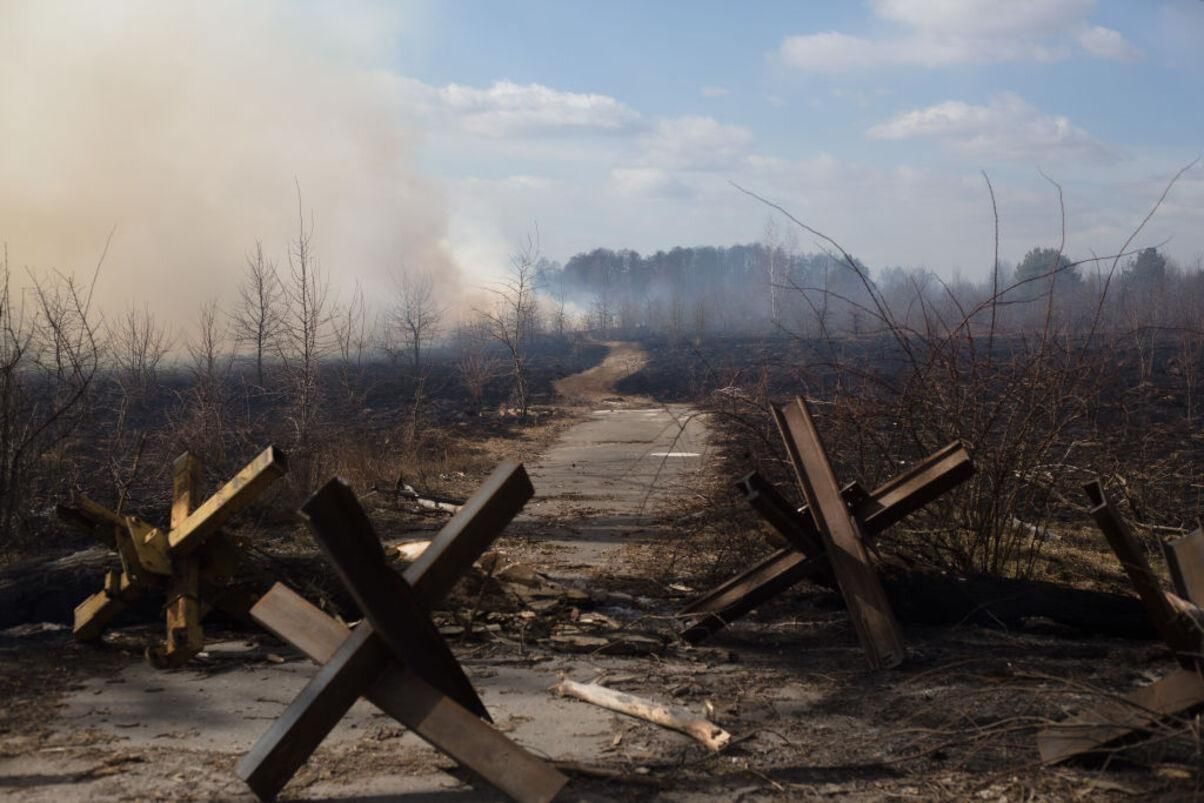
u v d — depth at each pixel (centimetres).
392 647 393
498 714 510
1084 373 816
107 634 645
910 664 582
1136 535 877
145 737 473
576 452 2166
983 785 412
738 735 476
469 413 3117
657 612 738
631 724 495
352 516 381
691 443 2223
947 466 615
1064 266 805
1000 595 675
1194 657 410
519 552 994
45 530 965
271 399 2228
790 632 676
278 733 388
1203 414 1636
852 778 425
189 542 592
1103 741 416
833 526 605
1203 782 399
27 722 489
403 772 431
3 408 973
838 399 851
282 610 426
